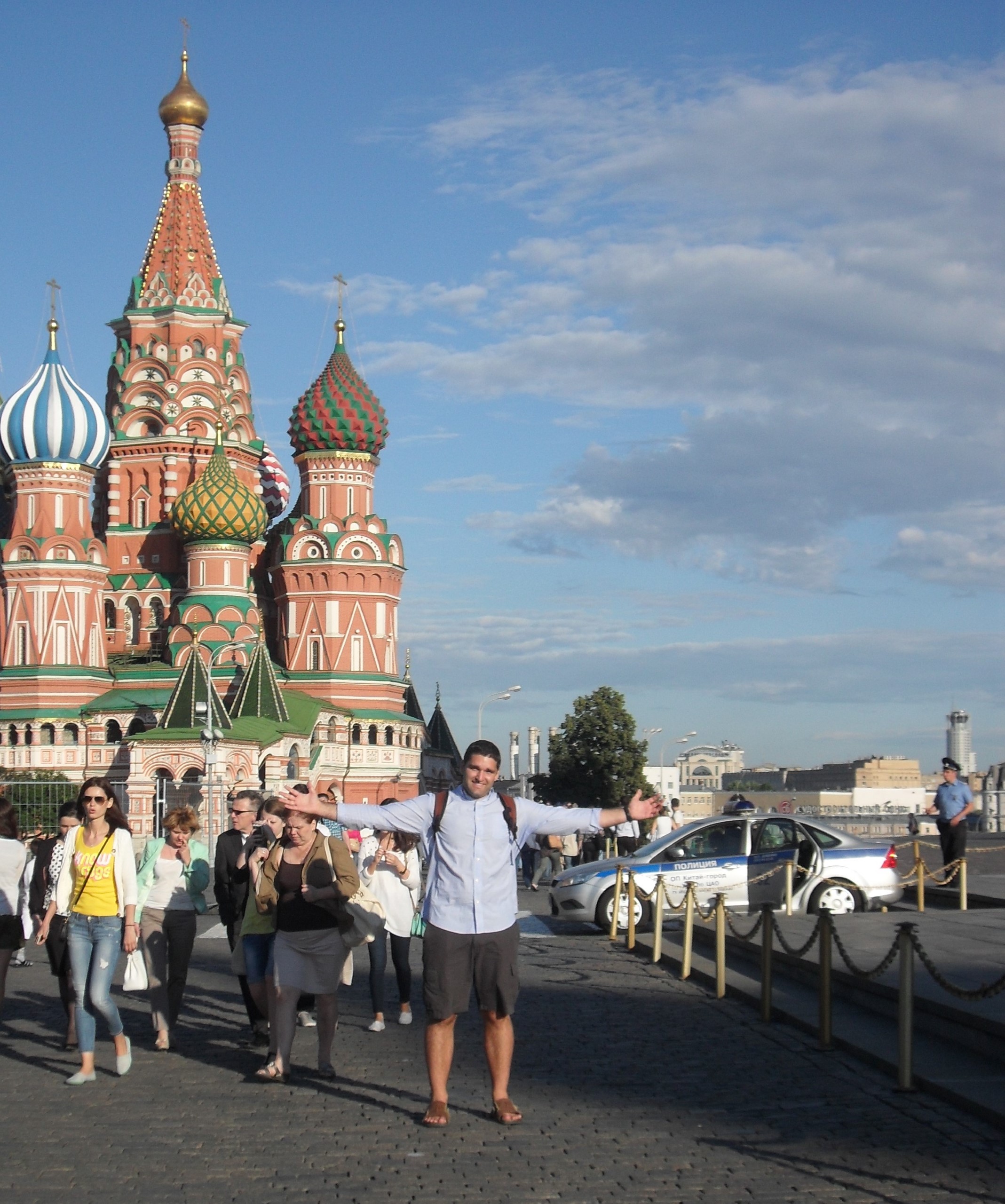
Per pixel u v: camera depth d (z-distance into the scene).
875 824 118.50
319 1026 14.42
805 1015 17.11
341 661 95.88
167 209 102.88
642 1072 14.39
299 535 96.75
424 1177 10.59
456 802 12.42
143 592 96.75
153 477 98.56
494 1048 12.40
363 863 19.48
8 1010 20.11
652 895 28.05
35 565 90.50
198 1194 10.23
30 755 89.06
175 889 16.58
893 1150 11.12
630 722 89.50
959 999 15.29
